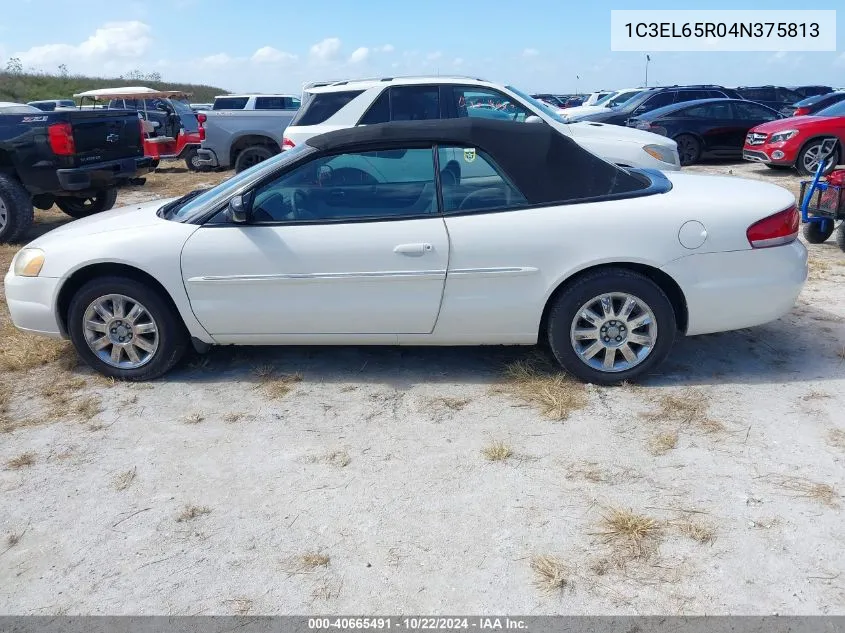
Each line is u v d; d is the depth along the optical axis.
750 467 3.22
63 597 2.61
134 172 9.27
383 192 4.05
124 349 4.36
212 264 4.08
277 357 4.69
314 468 3.37
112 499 3.19
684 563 2.62
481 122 4.13
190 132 17.59
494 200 3.99
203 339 4.30
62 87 51.28
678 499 3.00
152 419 3.92
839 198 6.78
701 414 3.72
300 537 2.87
